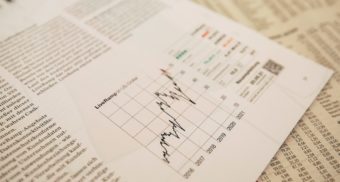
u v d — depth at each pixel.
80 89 0.17
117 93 0.17
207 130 0.16
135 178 0.15
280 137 0.16
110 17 0.21
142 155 0.15
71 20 0.21
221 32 0.21
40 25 0.20
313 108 0.18
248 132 0.16
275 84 0.18
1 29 0.20
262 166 0.15
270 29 0.21
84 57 0.19
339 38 0.21
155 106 0.17
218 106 0.17
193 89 0.18
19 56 0.19
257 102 0.17
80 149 0.15
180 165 0.15
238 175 0.15
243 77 0.18
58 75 0.18
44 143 0.15
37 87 0.17
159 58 0.19
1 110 0.16
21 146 0.15
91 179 0.14
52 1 0.22
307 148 0.16
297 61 0.19
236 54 0.19
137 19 0.21
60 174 0.15
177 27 0.21
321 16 0.22
